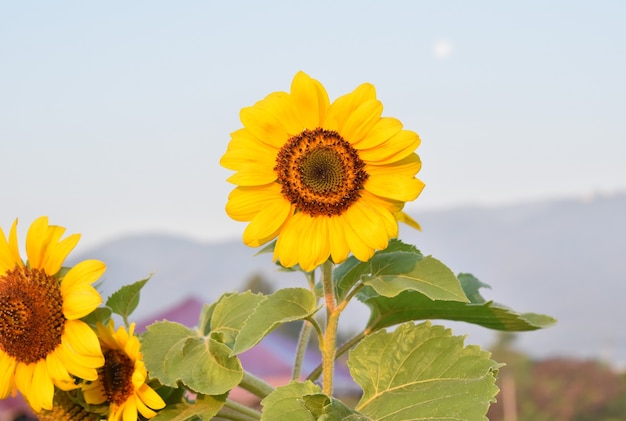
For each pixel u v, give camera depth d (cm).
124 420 100
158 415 100
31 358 101
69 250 101
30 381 101
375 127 100
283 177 99
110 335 101
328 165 99
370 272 101
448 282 98
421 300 106
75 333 100
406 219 113
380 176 100
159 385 102
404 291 104
